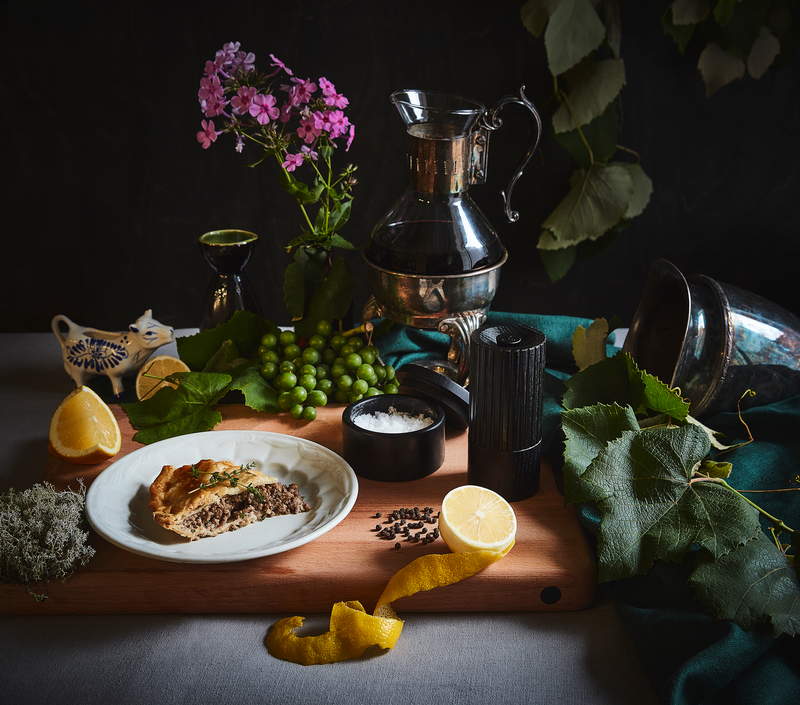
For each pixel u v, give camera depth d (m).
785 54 1.22
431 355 1.18
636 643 0.78
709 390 0.97
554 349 1.16
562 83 1.25
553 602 0.83
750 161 1.30
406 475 0.93
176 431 1.00
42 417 1.08
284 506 0.87
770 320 0.99
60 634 0.80
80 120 1.25
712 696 0.74
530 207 1.33
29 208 1.30
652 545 0.79
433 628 0.81
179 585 0.81
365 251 1.06
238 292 1.12
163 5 1.20
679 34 1.19
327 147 1.04
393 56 1.24
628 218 1.30
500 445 0.88
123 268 1.35
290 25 1.22
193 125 1.27
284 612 0.83
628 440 0.82
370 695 0.75
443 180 0.99
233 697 0.75
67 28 1.21
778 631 0.74
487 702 0.74
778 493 0.88
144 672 0.77
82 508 0.86
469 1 1.22
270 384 1.07
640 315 1.04
